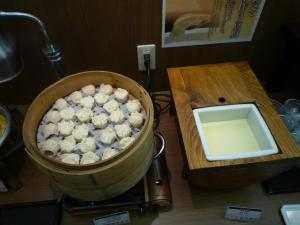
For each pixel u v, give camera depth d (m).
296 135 0.76
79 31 0.77
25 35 0.75
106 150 0.57
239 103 0.69
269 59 0.95
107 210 0.67
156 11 0.75
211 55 0.91
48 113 0.64
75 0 0.70
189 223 0.70
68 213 0.70
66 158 0.55
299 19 0.83
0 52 0.56
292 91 0.92
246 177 0.62
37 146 0.57
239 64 0.80
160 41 0.84
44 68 0.85
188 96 0.71
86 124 0.63
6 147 0.70
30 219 0.69
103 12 0.74
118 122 0.62
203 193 0.75
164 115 0.93
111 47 0.83
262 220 0.70
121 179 0.54
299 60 0.83
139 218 0.71
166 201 0.67
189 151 0.59
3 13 0.58
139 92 0.63
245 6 0.77
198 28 0.81
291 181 0.74
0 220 0.69
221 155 0.59
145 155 0.57
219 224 0.70
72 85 0.67
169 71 0.78
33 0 0.68
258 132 0.66
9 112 0.74
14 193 0.76
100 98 0.66
